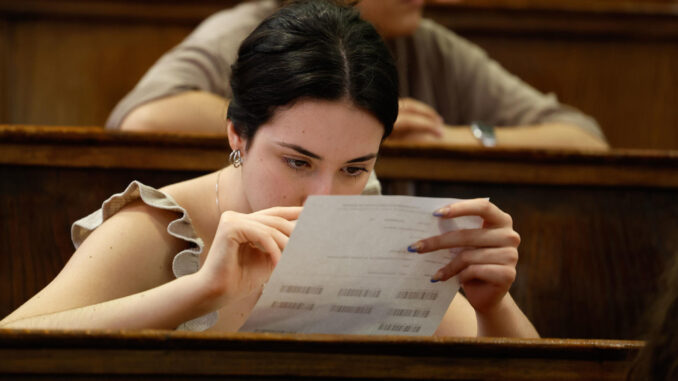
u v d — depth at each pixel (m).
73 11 4.73
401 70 4.41
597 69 5.14
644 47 5.15
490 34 5.08
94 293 2.34
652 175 3.28
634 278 3.28
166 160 3.08
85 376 1.82
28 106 4.73
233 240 2.11
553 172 3.26
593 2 5.12
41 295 2.30
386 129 2.29
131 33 4.80
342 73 2.19
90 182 3.04
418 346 1.89
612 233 3.28
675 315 1.65
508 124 4.50
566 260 3.27
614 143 5.18
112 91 4.79
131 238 2.44
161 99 3.80
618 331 3.27
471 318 2.70
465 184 3.24
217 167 3.10
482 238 2.17
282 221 2.14
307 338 1.85
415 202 2.01
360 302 2.10
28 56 4.73
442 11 5.02
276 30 2.27
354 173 2.31
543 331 3.24
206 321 2.39
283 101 2.21
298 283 2.00
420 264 2.12
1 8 4.67
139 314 2.14
